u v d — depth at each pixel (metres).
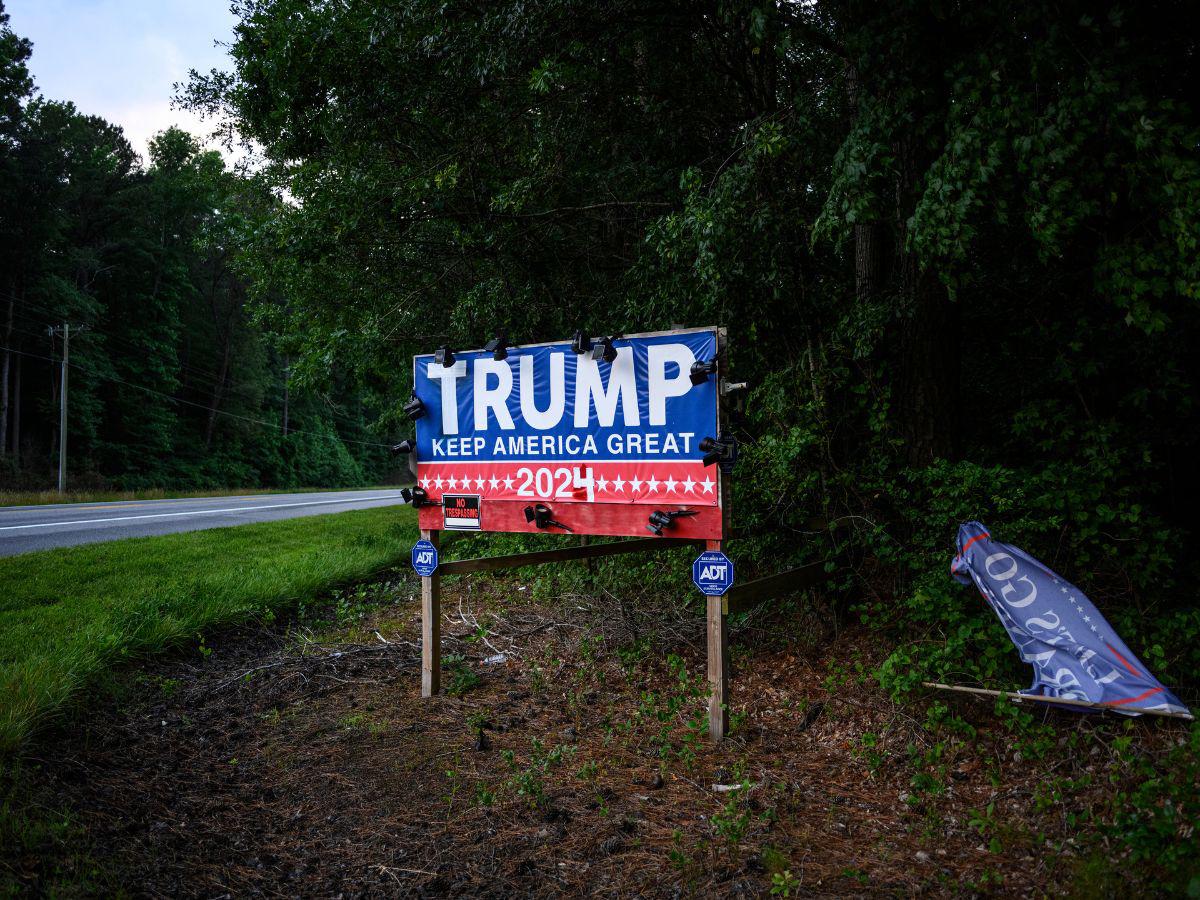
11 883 2.67
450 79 6.84
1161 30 3.91
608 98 7.15
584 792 3.50
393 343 9.25
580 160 7.62
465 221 8.10
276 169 10.42
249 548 10.09
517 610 6.90
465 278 8.81
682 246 5.31
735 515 5.52
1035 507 4.45
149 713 4.69
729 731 4.05
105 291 39.12
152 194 39.84
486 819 3.32
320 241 8.21
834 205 4.11
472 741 4.16
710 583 4.03
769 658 5.20
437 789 3.63
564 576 7.41
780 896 2.59
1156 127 3.26
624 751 3.96
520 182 6.98
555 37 6.14
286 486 49.47
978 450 5.70
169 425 40.81
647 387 4.20
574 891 2.76
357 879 2.93
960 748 3.60
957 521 4.62
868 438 5.48
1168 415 4.88
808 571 4.82
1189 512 5.06
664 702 4.62
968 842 2.88
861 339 5.00
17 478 29.95
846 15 4.55
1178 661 3.84
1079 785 3.04
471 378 4.85
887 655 4.66
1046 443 4.89
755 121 5.44
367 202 7.65
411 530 12.52
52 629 5.59
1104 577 4.50
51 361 34.41
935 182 3.73
